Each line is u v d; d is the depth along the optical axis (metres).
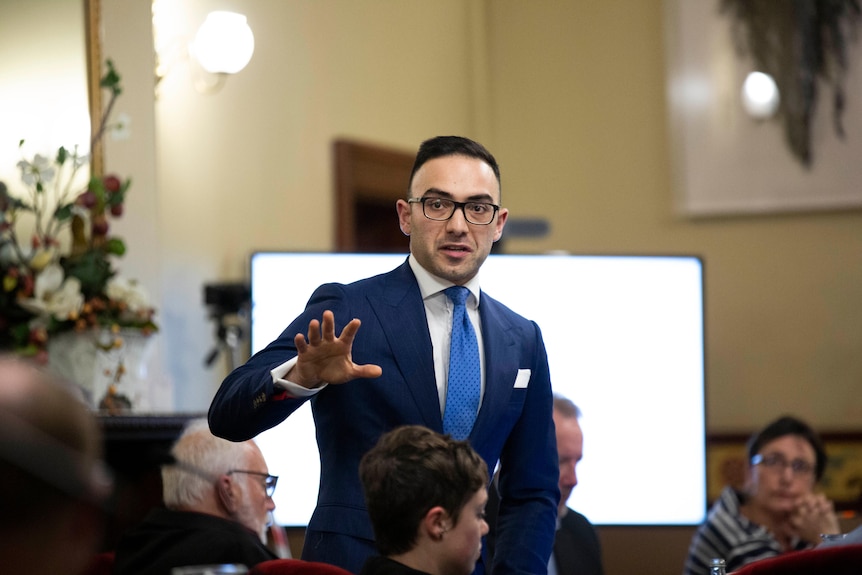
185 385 9.75
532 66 13.65
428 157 4.65
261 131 10.81
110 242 7.61
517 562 4.52
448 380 4.49
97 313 7.34
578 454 7.53
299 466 8.94
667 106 12.94
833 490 11.89
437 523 3.98
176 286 9.73
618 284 9.95
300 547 9.41
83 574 1.91
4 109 7.97
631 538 11.78
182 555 4.66
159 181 9.59
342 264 9.36
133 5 8.54
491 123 13.76
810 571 3.59
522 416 4.73
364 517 4.34
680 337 9.98
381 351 4.47
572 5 13.51
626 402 9.87
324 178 11.53
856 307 12.15
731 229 12.59
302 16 11.40
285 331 4.47
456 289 4.62
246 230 10.57
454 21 13.48
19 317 7.11
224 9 10.42
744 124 12.53
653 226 12.94
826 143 12.24
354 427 4.43
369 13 12.23
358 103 12.00
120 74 8.40
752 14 12.51
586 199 13.27
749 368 12.37
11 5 8.06
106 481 1.83
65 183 7.98
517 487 4.69
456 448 4.07
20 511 1.73
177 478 5.03
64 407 1.78
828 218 12.28
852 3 12.16
